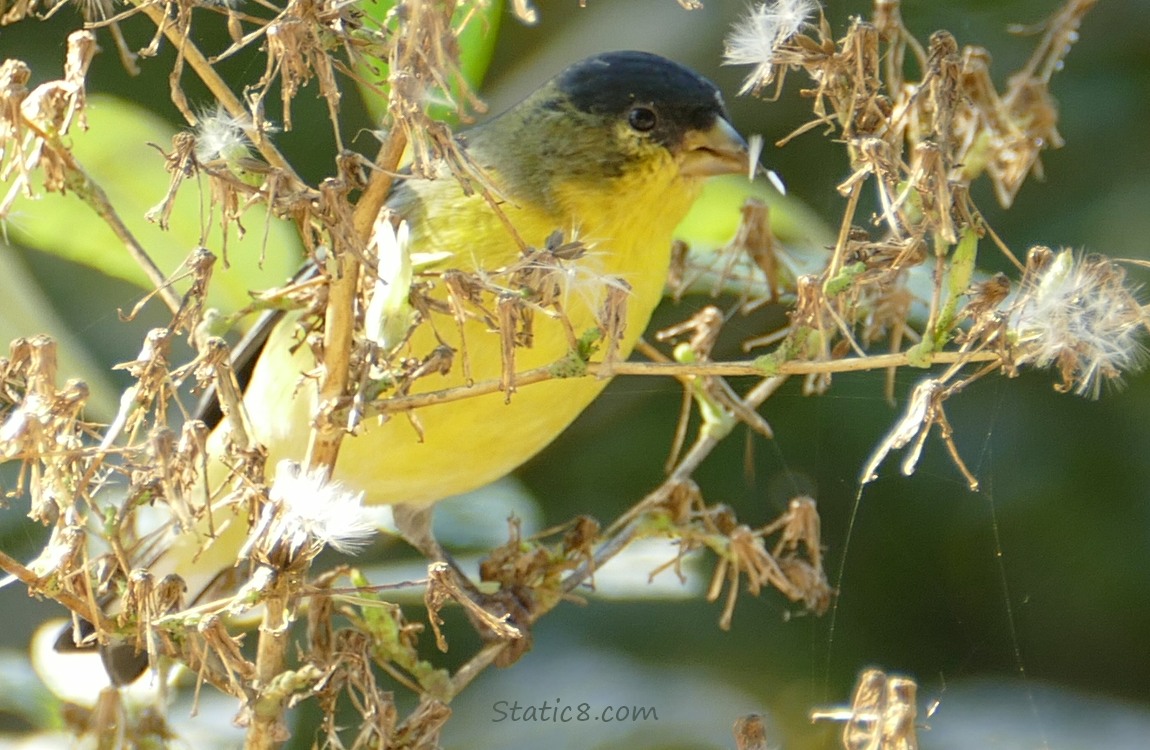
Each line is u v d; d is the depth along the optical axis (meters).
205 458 3.85
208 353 3.88
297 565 3.71
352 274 3.93
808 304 4.11
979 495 9.83
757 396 5.83
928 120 4.74
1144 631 9.52
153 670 4.13
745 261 6.51
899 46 4.84
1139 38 9.80
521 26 9.69
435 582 3.80
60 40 9.39
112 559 4.15
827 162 9.69
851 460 9.82
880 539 9.90
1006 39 9.48
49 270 9.05
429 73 3.75
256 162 3.88
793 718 9.52
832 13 9.02
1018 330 4.09
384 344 3.95
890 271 4.21
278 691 3.89
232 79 9.45
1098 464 9.74
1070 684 9.55
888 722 4.20
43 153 3.82
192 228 6.27
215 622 3.74
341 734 8.62
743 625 9.87
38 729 6.57
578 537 5.79
